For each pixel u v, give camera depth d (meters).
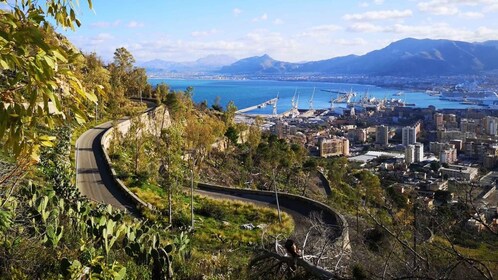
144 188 31.42
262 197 35.00
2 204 5.95
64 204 10.24
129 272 7.41
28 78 2.28
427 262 4.31
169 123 58.72
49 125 2.46
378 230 6.04
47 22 2.59
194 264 8.98
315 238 8.60
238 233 23.92
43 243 6.90
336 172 51.75
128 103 59.56
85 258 6.04
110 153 38.22
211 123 57.00
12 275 5.43
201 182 38.81
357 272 4.70
